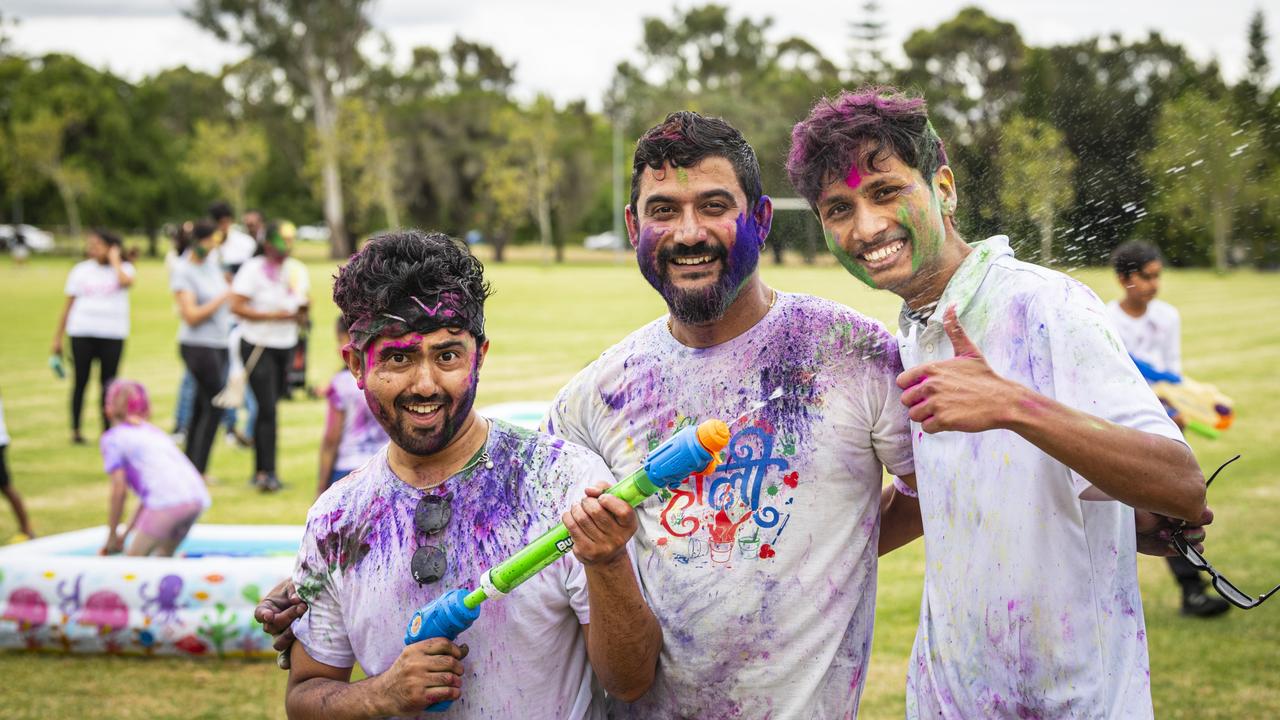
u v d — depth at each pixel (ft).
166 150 235.20
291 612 7.76
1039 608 7.20
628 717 8.36
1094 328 6.91
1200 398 17.93
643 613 7.25
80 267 34.24
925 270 7.47
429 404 7.18
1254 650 16.52
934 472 7.70
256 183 254.68
